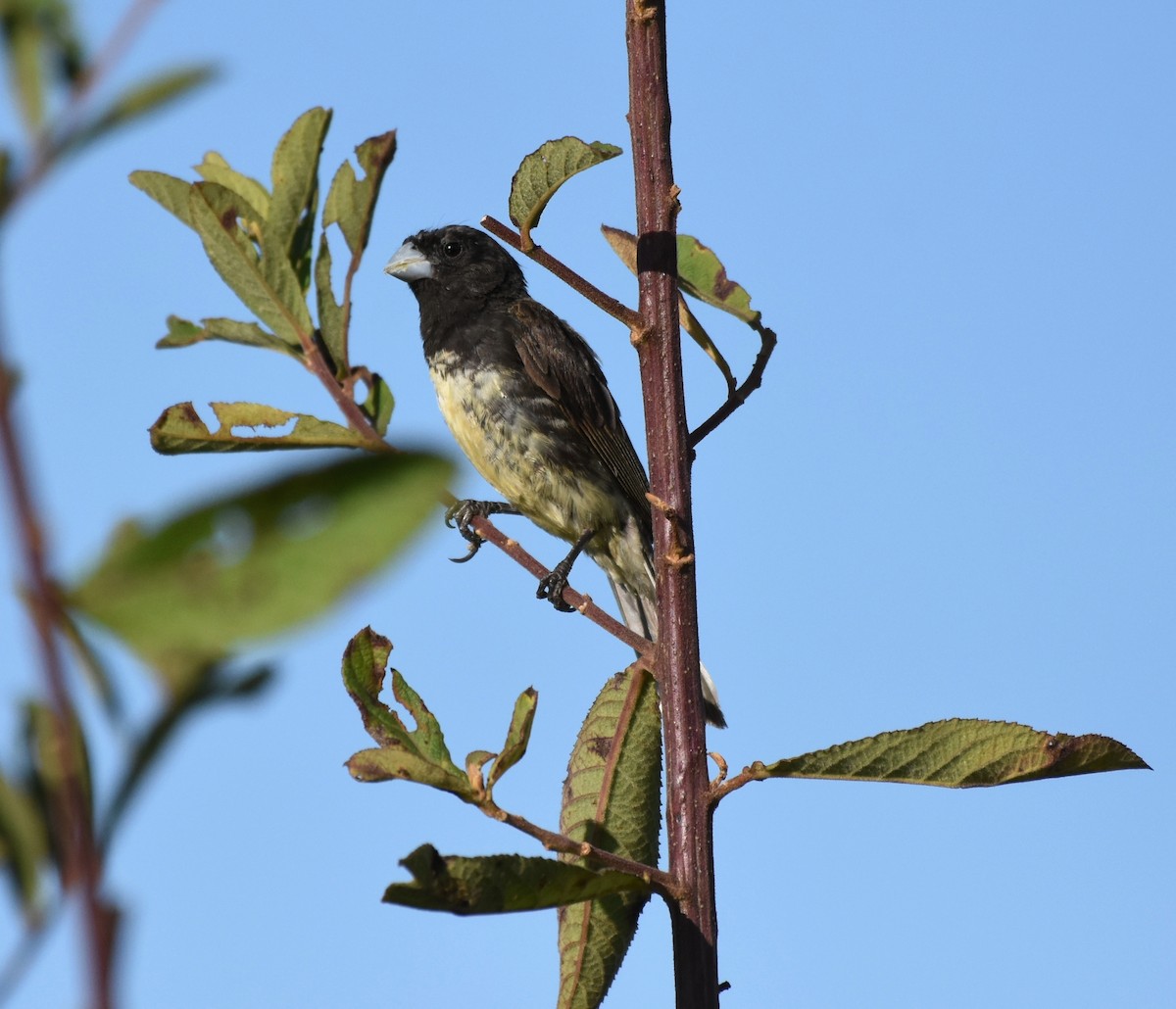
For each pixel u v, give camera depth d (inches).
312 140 222.8
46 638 75.2
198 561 77.8
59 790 89.4
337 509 78.1
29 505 72.7
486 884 180.7
